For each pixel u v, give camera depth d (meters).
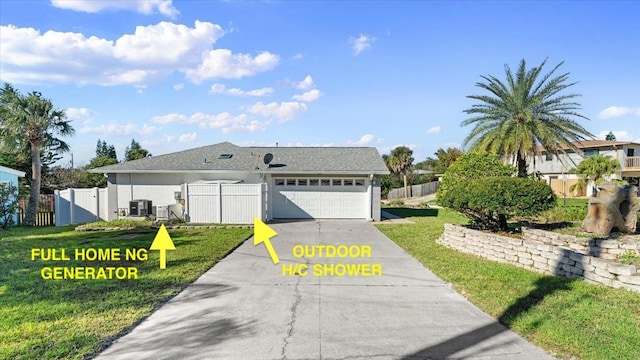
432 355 3.76
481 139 19.92
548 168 35.97
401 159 37.69
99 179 28.66
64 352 3.77
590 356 3.63
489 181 9.13
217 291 5.98
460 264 7.87
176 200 16.16
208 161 17.72
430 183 40.94
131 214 15.91
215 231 13.02
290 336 4.23
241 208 15.41
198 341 4.09
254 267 7.70
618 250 7.81
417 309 5.13
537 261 7.23
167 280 6.54
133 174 16.56
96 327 4.43
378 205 16.61
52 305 5.19
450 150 43.81
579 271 6.36
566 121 19.19
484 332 4.32
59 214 16.27
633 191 9.18
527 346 3.94
